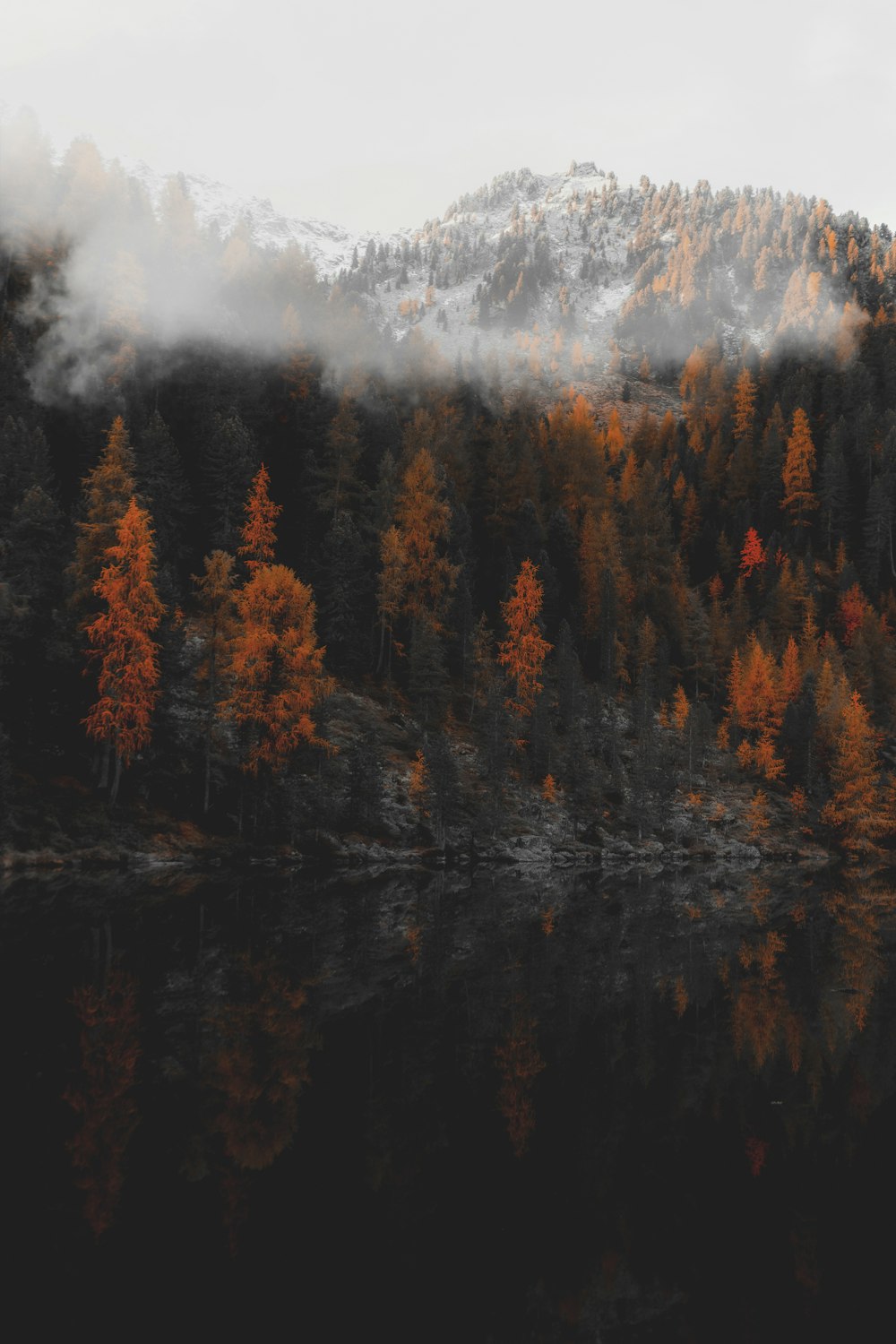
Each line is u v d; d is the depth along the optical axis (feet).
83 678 170.91
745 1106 54.39
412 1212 38.83
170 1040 63.16
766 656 310.24
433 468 299.17
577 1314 31.24
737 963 104.58
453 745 242.17
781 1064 63.21
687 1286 33.55
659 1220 39.09
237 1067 57.77
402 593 256.11
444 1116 50.70
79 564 168.55
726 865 241.96
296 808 194.90
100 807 166.81
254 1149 44.86
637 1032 71.36
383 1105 52.26
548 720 249.34
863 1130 50.55
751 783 286.46
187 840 173.37
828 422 503.61
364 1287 32.42
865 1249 37.06
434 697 245.86
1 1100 49.88
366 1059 61.11
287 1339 28.73
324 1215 38.06
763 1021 76.07
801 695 302.86
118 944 98.99
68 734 174.40
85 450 238.68
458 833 216.13
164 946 99.76
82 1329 28.81
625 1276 34.45
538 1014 76.59
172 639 184.03
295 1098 52.65
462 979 90.48
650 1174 44.01
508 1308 31.14
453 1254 35.27
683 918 146.82
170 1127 47.11
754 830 265.34
